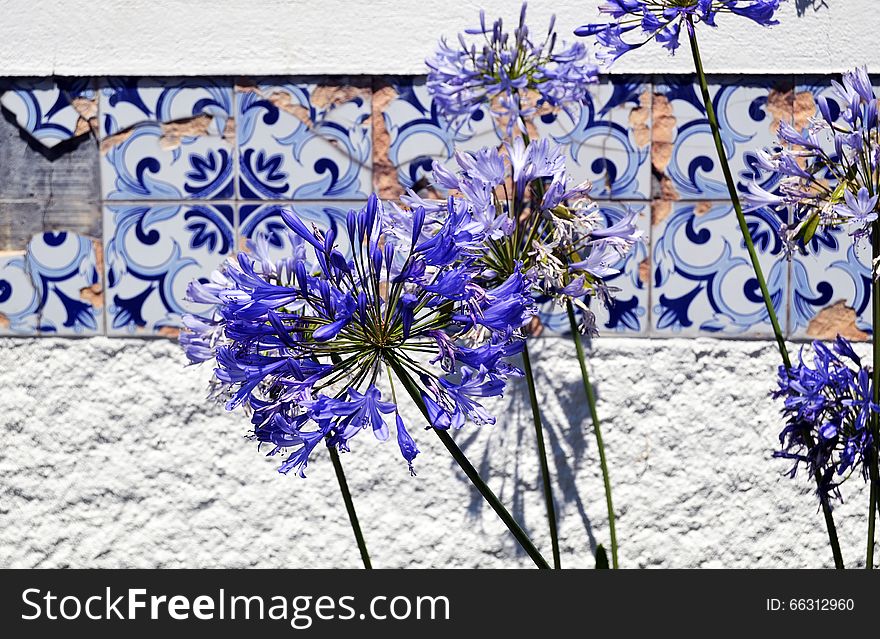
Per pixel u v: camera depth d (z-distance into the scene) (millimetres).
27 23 1417
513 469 1427
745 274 1404
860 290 1395
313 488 1431
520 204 1071
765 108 1396
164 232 1419
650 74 1398
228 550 1431
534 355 1425
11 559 1438
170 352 1426
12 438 1437
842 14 1387
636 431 1419
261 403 856
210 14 1410
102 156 1420
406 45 1406
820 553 1406
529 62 1175
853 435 1025
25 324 1434
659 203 1405
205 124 1414
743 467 1413
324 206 1413
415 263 817
